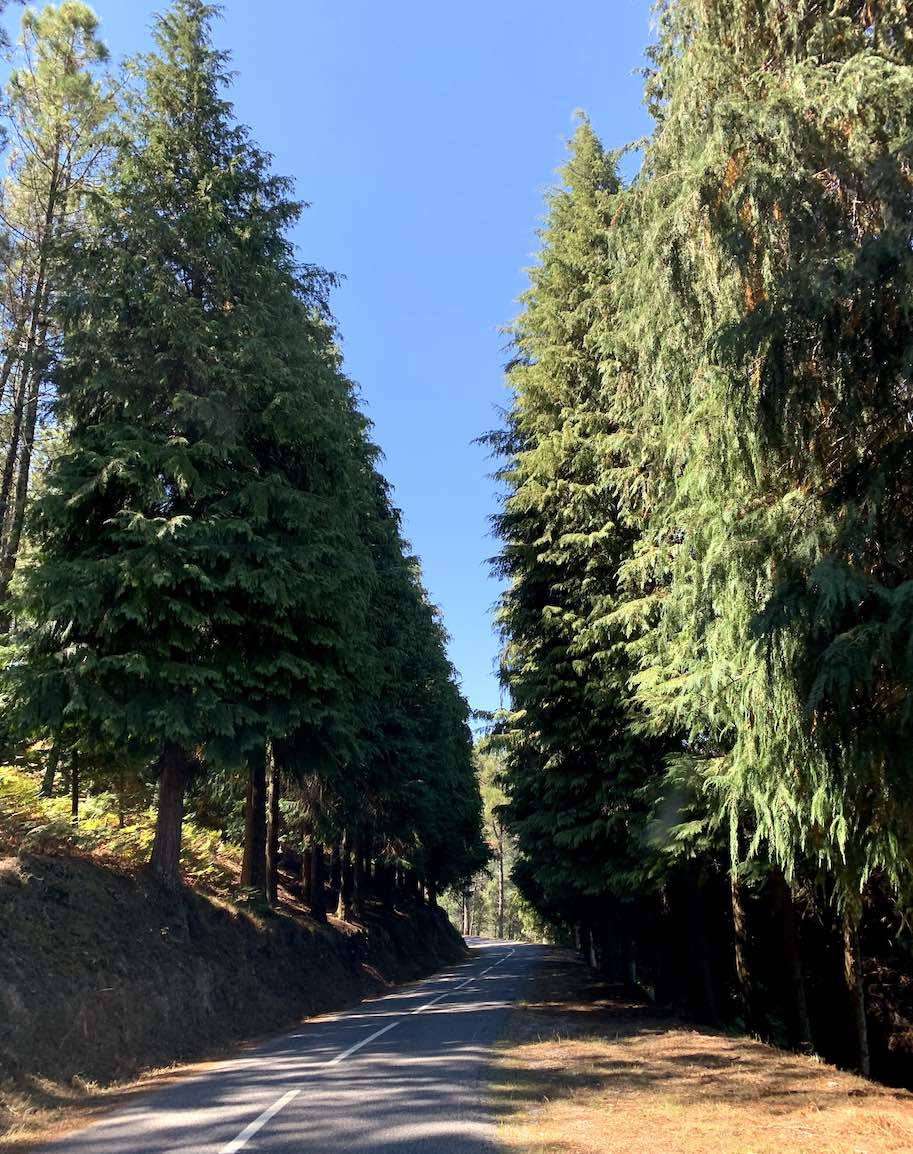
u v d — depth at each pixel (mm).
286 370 14773
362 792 23953
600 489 15195
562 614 15953
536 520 17125
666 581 13602
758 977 16562
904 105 6988
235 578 12969
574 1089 7855
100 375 13469
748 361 7793
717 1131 6367
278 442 15086
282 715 13828
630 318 10406
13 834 12945
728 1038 11133
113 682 12625
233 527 13211
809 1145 5980
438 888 48031
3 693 12922
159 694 12766
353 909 30188
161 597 12469
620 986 18609
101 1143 6348
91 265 14031
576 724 15156
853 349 7258
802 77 7551
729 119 7992
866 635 6199
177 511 13875
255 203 16703
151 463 13008
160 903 13859
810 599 6727
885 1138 6188
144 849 16281
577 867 14750
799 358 7531
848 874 8781
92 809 17172
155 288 14055
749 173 7699
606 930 20797
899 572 7055
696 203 8398
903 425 7277
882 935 15289
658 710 12094
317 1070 9094
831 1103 7391
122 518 12891
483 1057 9539
